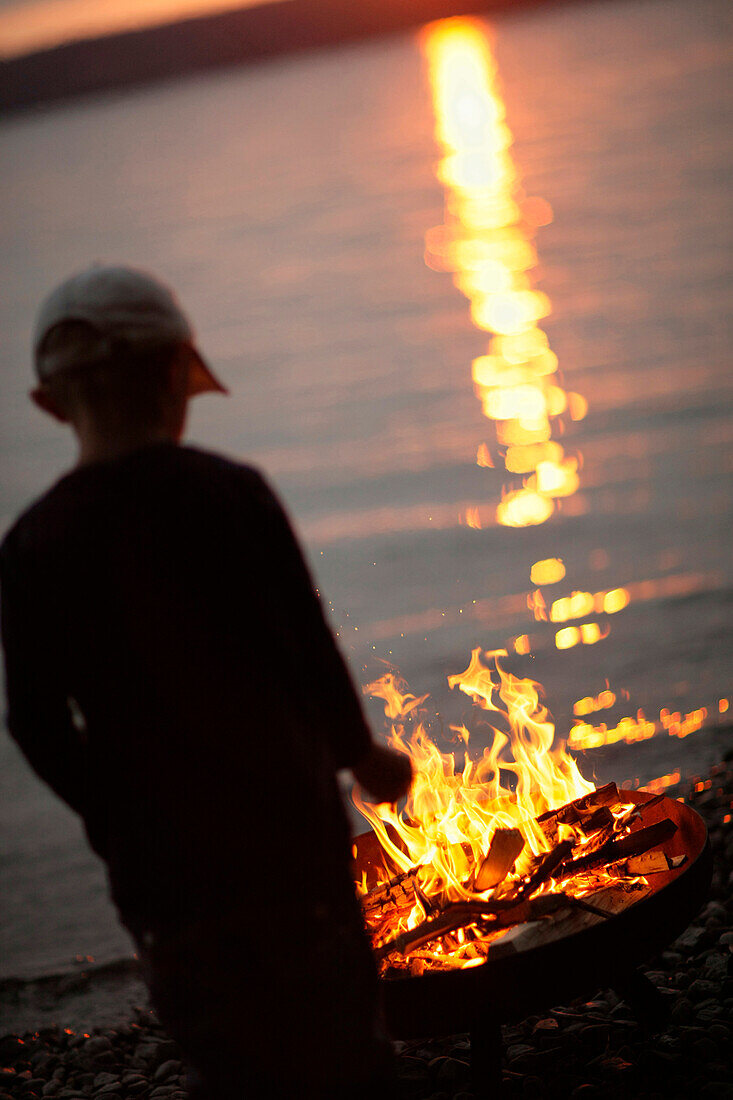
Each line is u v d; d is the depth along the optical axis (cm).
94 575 171
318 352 2402
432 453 1431
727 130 4319
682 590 808
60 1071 323
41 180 9925
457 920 251
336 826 177
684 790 466
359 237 4116
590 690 651
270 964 169
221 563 170
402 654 779
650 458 1192
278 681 173
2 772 697
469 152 6078
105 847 185
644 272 2386
